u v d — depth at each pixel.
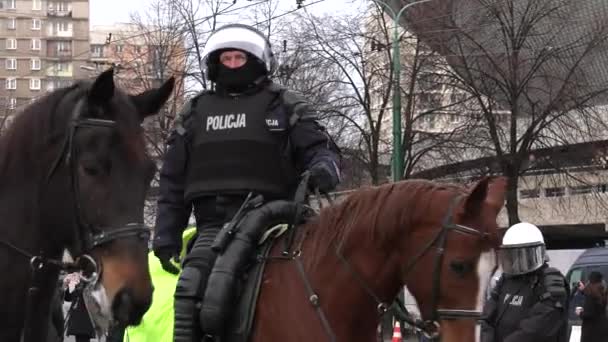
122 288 3.67
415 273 3.80
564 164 25.78
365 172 26.47
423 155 25.36
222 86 4.58
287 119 4.47
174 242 4.62
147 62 32.50
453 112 25.44
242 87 4.54
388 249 3.96
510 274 6.16
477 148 24.83
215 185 4.43
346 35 25.83
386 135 29.19
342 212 4.17
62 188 3.88
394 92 22.39
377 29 25.88
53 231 3.97
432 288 3.71
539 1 24.47
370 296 4.02
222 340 4.21
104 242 3.71
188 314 4.22
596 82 26.55
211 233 4.42
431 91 25.61
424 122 27.08
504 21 24.56
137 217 3.77
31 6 98.56
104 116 3.88
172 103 26.06
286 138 4.50
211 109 4.54
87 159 3.77
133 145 3.85
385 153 27.30
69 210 3.85
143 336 5.64
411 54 25.19
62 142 3.91
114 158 3.80
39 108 4.05
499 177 3.98
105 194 3.75
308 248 4.22
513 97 24.38
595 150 25.64
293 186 4.57
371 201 4.07
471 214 3.71
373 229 3.99
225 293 4.11
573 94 24.31
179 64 31.69
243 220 4.31
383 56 25.95
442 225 3.74
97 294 3.74
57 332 4.81
